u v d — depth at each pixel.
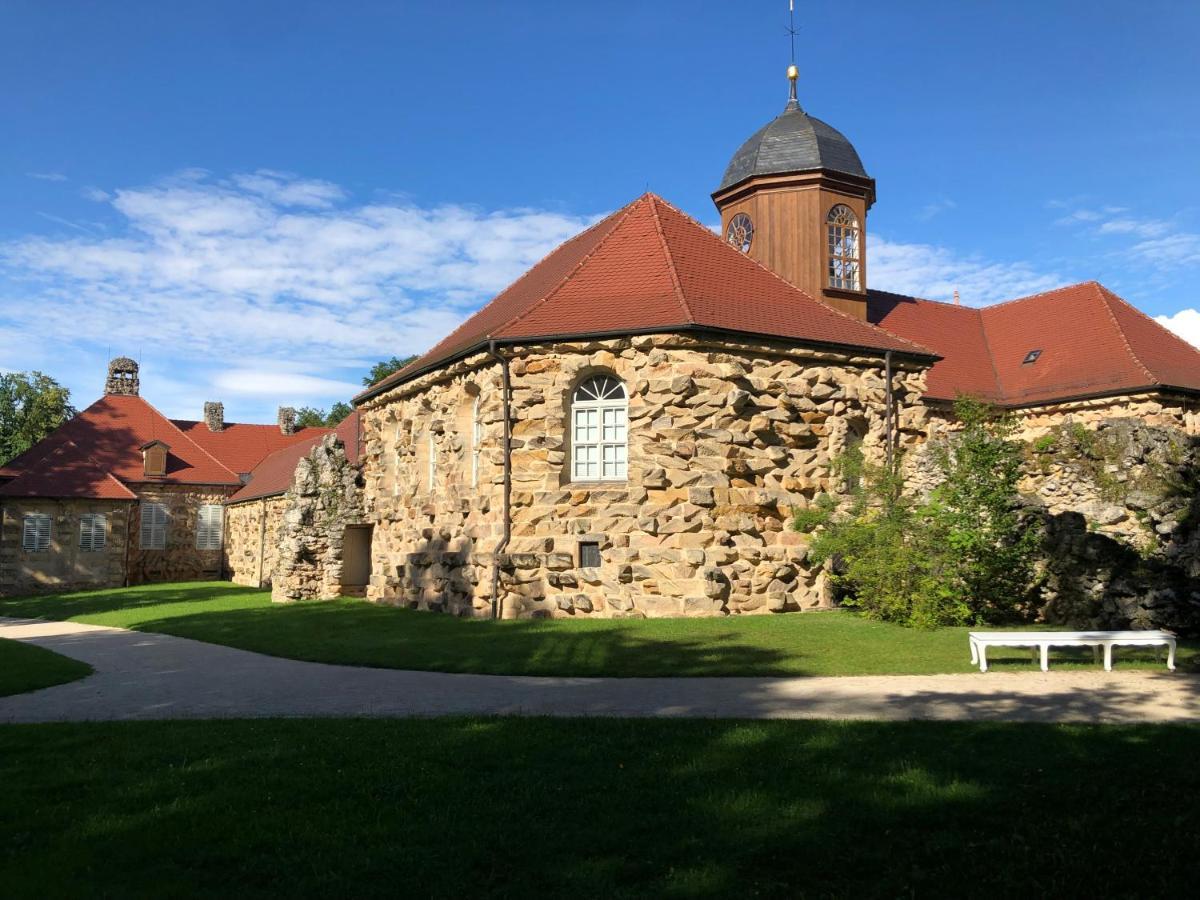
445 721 9.87
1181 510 16.20
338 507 31.88
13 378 62.31
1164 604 15.77
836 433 22.27
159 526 51.97
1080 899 5.36
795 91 33.81
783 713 10.13
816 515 20.92
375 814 6.80
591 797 7.09
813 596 21.17
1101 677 12.16
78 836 6.40
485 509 22.16
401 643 17.09
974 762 7.77
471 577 22.31
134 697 12.42
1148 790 7.04
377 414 30.64
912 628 17.08
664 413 20.47
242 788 7.47
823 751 8.23
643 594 20.06
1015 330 36.38
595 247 24.42
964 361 34.91
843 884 5.57
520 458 21.47
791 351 21.91
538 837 6.28
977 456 17.77
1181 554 15.95
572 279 23.38
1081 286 35.22
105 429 53.47
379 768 7.96
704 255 24.45
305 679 13.67
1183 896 5.37
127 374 58.56
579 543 20.84
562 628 18.48
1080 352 32.69
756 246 31.84
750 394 21.12
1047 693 11.02
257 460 57.72
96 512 45.44
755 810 6.73
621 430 21.64
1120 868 5.73
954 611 17.39
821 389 22.25
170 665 15.64
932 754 8.05
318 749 8.67
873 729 9.00
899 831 6.35
